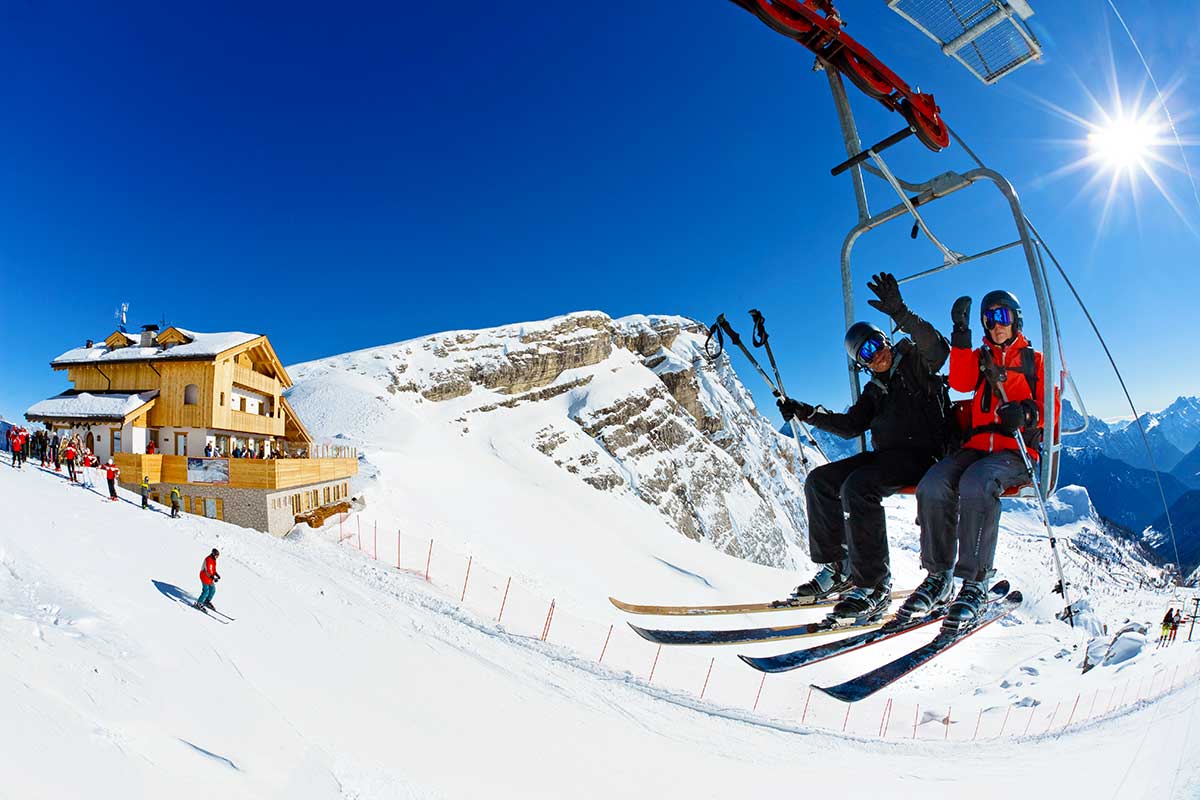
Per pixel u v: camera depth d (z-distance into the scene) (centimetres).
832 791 1596
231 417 3147
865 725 2405
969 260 427
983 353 398
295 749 1018
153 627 1248
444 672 1756
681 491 10575
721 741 1858
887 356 443
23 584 1209
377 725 1283
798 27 368
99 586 1348
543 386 11325
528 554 4206
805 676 2970
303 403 8162
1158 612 7231
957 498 384
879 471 418
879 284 425
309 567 2372
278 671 1335
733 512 11381
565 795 1294
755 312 452
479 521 4569
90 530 1786
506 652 2127
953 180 408
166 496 2755
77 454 2648
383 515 3662
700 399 14012
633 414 11262
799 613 3562
